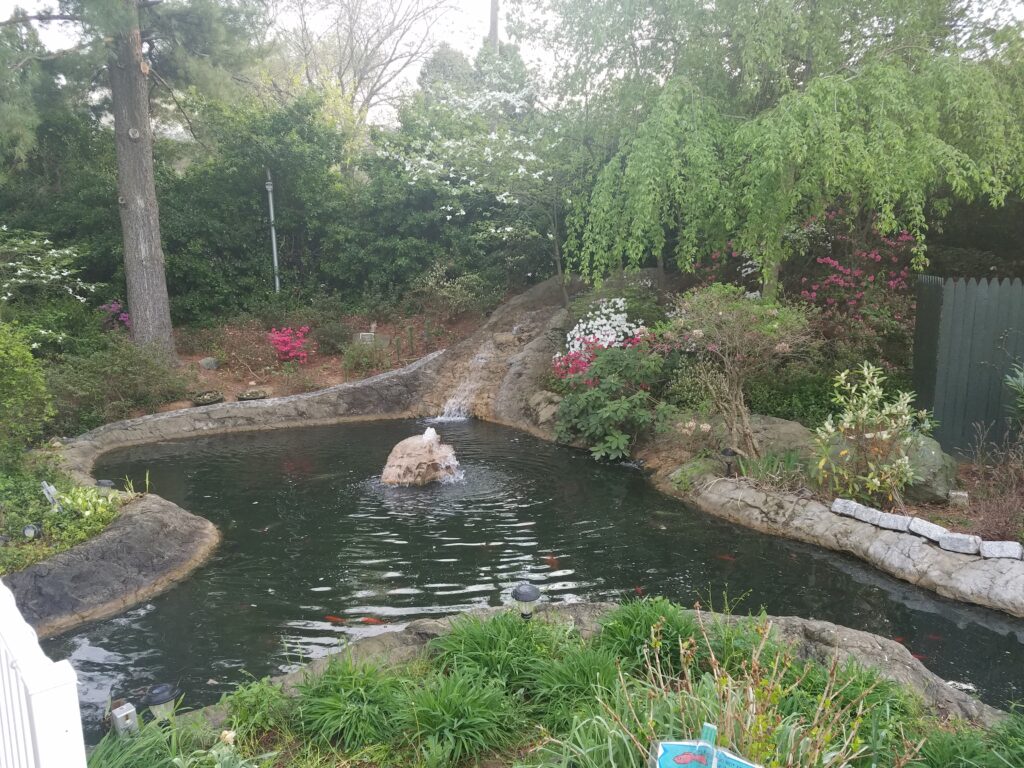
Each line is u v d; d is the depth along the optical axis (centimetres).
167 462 1048
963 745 312
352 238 1891
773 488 795
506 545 714
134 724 335
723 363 1023
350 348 1541
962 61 874
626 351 1104
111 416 1247
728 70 1040
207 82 1494
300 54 2806
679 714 303
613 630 427
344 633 540
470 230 1838
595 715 317
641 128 936
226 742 327
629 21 1056
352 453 1095
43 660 205
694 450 945
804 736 274
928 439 769
